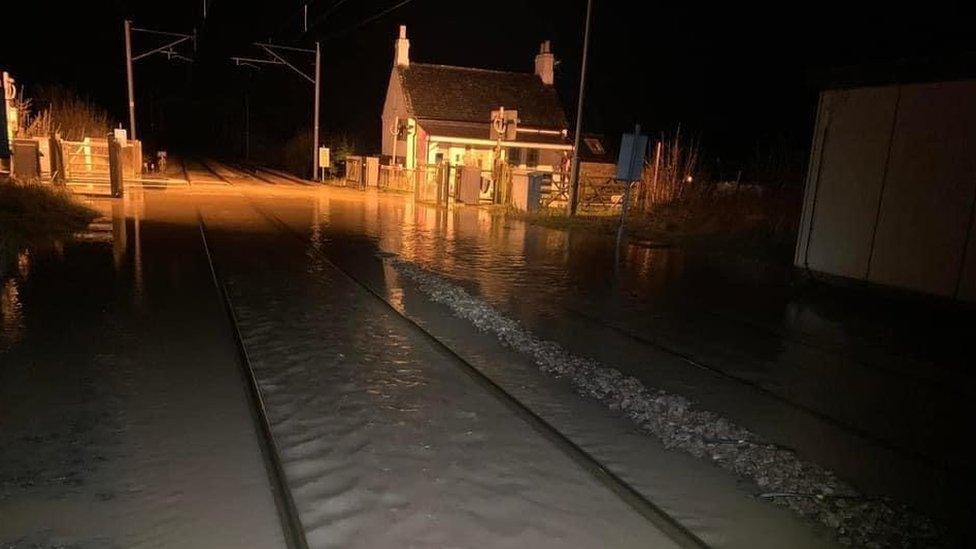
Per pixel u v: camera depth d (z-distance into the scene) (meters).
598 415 5.85
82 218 17.20
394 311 9.15
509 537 3.89
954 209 10.27
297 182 40.03
